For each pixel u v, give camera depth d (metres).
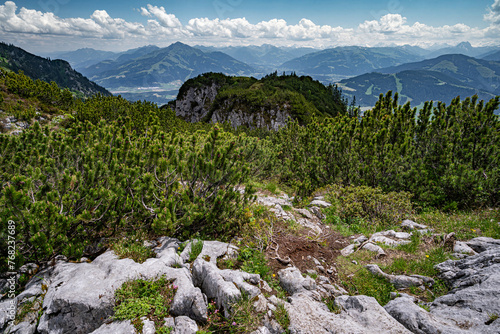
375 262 7.09
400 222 10.26
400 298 5.26
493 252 6.09
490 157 11.50
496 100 11.53
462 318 4.27
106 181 7.09
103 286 4.71
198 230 7.45
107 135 7.79
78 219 5.96
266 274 5.94
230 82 130.38
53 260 6.06
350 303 5.14
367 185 12.90
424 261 6.88
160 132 8.17
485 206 11.11
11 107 23.23
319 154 15.28
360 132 13.95
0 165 6.97
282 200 12.52
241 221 8.14
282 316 4.38
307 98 112.31
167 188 7.25
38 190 6.39
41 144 7.52
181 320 4.30
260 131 45.19
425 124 13.34
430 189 12.09
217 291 4.84
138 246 6.34
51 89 30.00
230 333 4.21
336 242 8.54
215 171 7.27
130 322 4.15
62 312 4.34
